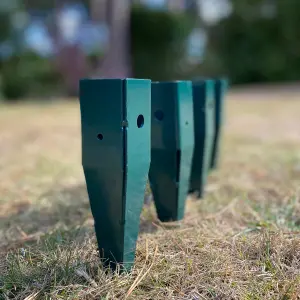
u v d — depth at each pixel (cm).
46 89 300
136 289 32
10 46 315
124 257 33
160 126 42
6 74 293
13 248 41
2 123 140
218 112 65
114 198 31
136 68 322
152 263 35
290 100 199
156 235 41
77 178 67
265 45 374
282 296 30
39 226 47
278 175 64
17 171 72
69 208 52
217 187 59
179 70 335
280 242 37
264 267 34
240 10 375
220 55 377
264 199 53
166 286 32
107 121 30
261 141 94
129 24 314
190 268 34
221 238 40
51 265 35
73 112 175
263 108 168
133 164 31
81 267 34
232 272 33
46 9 340
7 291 32
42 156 84
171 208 44
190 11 379
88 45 317
